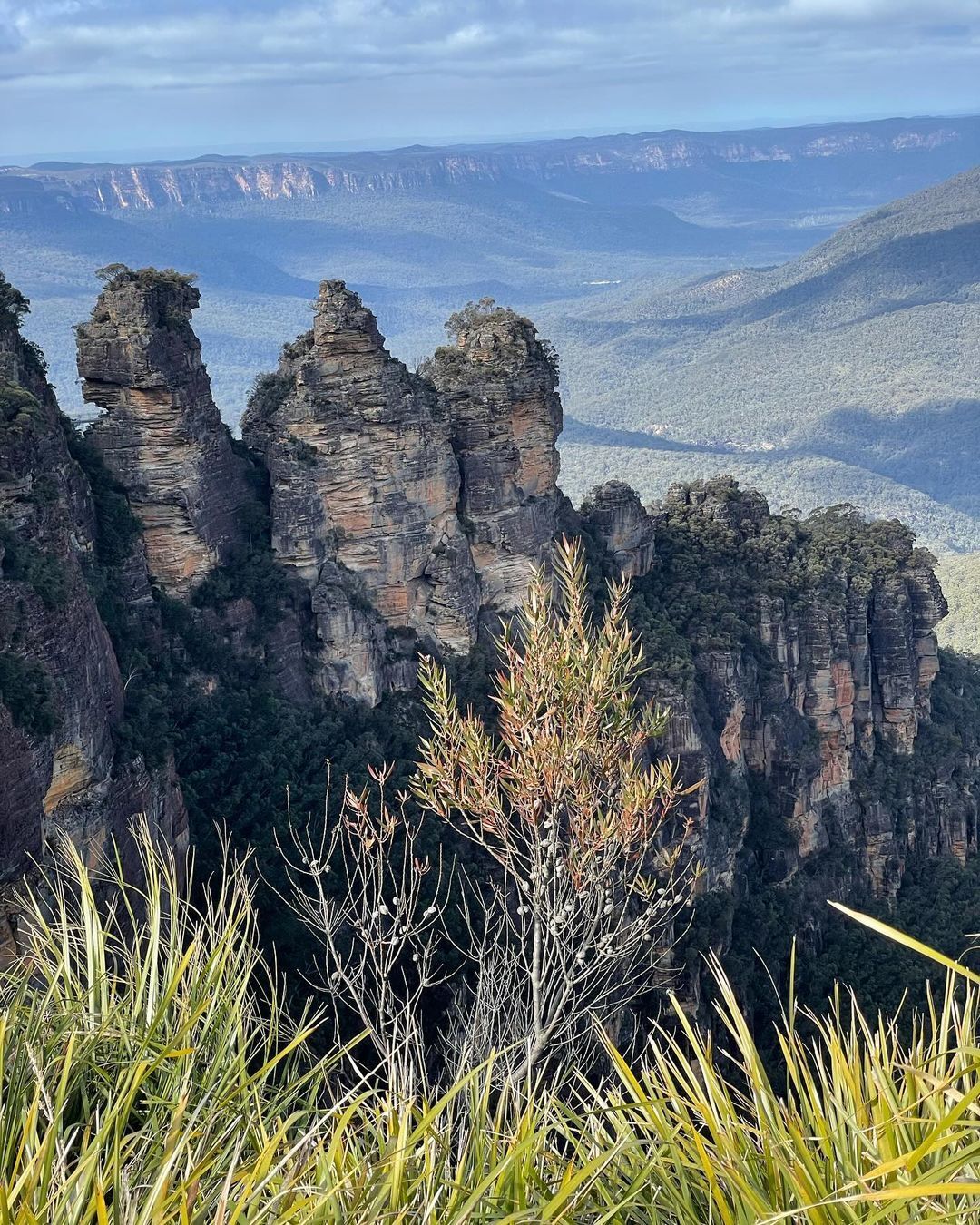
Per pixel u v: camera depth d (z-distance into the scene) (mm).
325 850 42625
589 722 19250
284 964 36688
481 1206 10586
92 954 14172
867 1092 10859
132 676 42219
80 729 30734
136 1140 11383
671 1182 10852
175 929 14609
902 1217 9609
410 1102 11984
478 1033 18828
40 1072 11391
